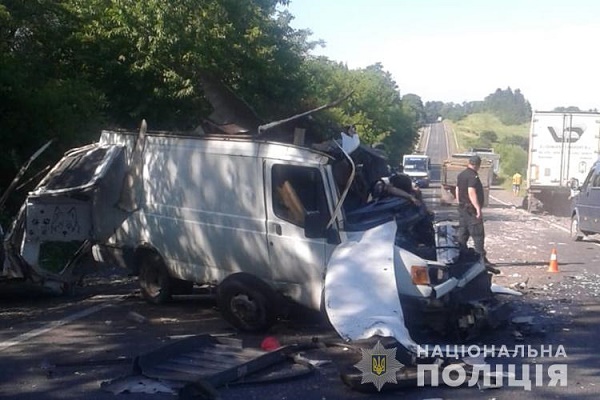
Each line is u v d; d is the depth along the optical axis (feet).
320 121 37.65
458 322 30.55
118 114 71.77
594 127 107.55
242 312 32.48
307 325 33.88
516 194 181.57
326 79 152.35
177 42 69.67
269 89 78.54
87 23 69.82
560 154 108.47
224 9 73.51
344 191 30.91
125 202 38.27
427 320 30.07
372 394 24.67
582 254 61.52
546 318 35.70
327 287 28.91
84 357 28.91
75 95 58.23
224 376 25.13
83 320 35.40
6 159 53.67
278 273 32.22
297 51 84.94
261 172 32.76
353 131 36.83
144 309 37.60
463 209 48.57
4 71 52.95
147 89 71.51
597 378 26.53
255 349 29.50
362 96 181.98
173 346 27.86
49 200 39.37
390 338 26.55
